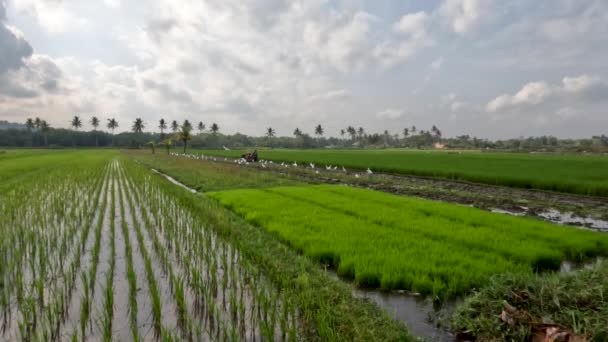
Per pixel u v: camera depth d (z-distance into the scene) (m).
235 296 6.47
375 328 5.51
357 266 7.93
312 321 5.85
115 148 158.88
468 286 7.07
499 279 6.39
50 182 24.30
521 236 10.60
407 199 17.52
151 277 7.52
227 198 17.78
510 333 5.19
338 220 12.55
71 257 9.07
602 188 20.38
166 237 10.84
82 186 22.34
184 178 29.16
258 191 20.67
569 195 21.14
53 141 159.12
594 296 5.42
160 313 5.95
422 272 7.71
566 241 10.06
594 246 9.70
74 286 7.38
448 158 59.81
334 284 7.11
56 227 11.95
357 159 56.91
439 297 6.91
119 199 17.95
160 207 15.06
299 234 10.70
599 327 4.76
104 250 9.71
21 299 6.60
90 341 5.43
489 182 27.05
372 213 13.86
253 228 11.66
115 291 7.16
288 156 70.44
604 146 119.31
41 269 7.86
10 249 9.41
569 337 4.73
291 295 6.55
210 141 168.38
